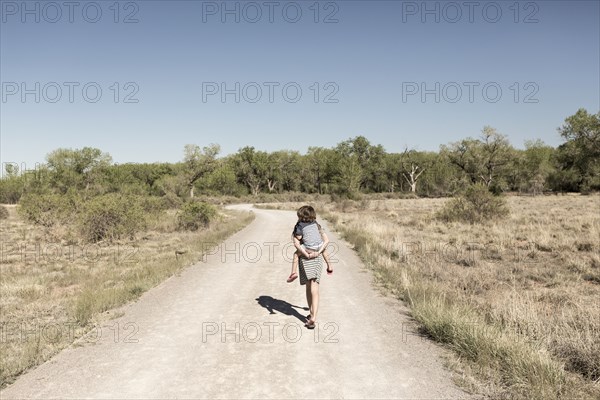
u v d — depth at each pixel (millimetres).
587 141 69188
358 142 98188
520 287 9414
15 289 9125
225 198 81625
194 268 11562
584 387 4250
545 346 5215
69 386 4352
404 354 5191
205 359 5051
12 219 32906
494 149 79062
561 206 37969
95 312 7121
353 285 9141
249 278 10133
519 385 4211
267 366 4832
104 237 19312
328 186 97812
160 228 24688
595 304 7617
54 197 24234
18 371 4695
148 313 7141
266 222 29656
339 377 4535
